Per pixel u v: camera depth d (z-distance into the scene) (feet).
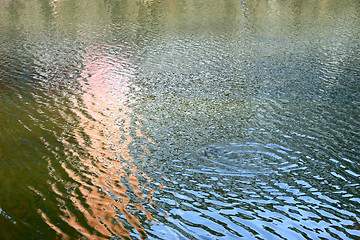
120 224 29.63
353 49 79.71
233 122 49.06
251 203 32.86
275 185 35.45
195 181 35.99
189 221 30.40
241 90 59.98
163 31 97.71
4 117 49.14
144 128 47.26
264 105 54.34
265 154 40.93
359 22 101.55
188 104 54.80
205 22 106.83
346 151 41.73
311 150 41.93
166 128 47.34
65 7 131.03
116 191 34.14
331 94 57.82
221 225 29.99
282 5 127.03
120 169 37.88
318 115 50.93
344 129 46.96
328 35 90.74
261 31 96.48
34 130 45.75
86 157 39.96
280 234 29.04
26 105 53.21
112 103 54.95
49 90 59.36
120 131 46.32
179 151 41.68
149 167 38.40
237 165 38.78
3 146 41.70
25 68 69.77
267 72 67.92
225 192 34.37
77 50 81.56
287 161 39.60
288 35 92.12
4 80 63.31
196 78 65.46
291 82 63.00
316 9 119.24
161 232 28.89
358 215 31.42
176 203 32.68
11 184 34.63
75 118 49.52
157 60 75.15
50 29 100.58
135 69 69.92
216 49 82.17
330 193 34.35
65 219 29.96
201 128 47.37
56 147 41.83
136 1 138.21
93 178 36.11
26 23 108.37
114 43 87.04
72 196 33.09
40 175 36.32
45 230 28.55
